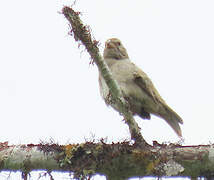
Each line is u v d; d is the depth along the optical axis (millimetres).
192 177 7434
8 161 8320
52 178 8148
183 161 7445
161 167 7578
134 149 7867
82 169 7965
